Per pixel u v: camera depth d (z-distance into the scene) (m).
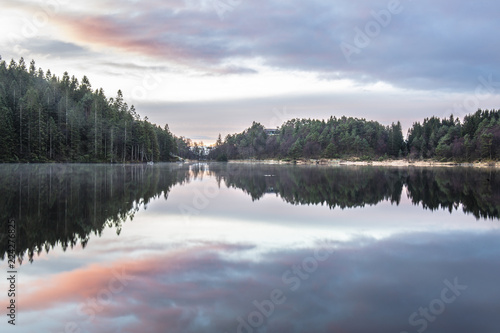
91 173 53.72
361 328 7.41
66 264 11.23
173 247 13.47
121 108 134.50
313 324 7.55
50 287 9.36
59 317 7.76
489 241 14.90
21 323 7.50
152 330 7.23
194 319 7.71
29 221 17.31
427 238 15.44
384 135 183.75
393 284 9.90
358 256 12.60
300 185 42.25
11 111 91.56
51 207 21.27
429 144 151.88
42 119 95.44
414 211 22.75
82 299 8.68
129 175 53.28
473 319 7.88
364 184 43.59
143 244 13.77
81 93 137.88
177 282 9.83
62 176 45.09
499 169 91.69
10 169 58.69
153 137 151.25
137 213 20.61
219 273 10.61
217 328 7.32
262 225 18.05
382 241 14.88
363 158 168.62
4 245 13.30
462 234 16.28
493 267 11.47
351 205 25.45
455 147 130.88
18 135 91.50
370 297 8.98
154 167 96.88
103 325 7.42
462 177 56.88
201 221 18.80
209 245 13.88
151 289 9.30
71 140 103.06
